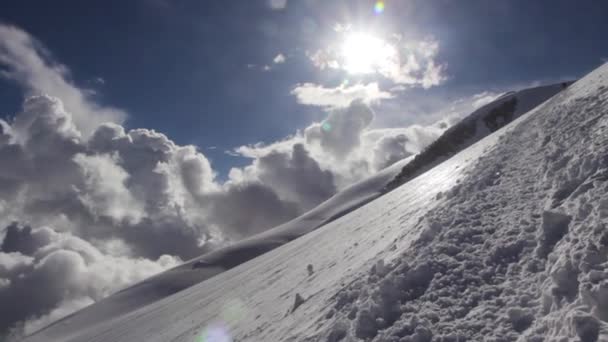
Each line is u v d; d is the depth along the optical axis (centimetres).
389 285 673
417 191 1812
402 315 599
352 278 920
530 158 1037
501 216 774
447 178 1562
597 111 966
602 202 552
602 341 370
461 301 573
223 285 3294
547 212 622
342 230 2197
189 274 9975
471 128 11131
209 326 1869
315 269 1509
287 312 1130
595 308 409
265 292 1828
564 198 688
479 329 498
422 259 718
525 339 444
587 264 469
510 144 1291
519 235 666
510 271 593
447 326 529
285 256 2719
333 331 686
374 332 601
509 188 906
